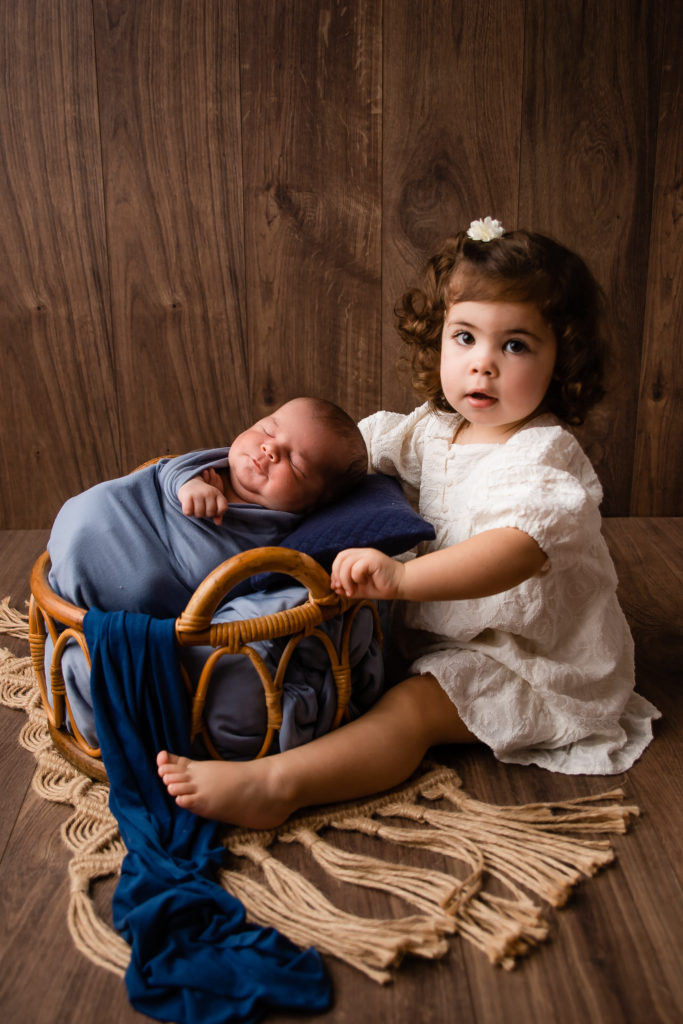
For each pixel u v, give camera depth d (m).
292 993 0.80
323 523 1.10
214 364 1.84
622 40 1.68
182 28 1.67
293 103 1.71
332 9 1.67
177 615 1.08
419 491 1.30
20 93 1.68
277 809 0.98
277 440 1.14
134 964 0.82
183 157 1.73
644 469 1.91
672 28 1.68
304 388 1.86
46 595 1.04
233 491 1.19
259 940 0.85
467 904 0.90
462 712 1.10
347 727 1.05
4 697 1.27
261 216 1.77
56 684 1.07
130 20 1.66
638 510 1.94
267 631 0.96
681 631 1.45
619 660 1.19
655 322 1.82
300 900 0.90
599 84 1.71
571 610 1.16
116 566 1.05
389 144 1.74
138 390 1.85
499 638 1.13
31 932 0.88
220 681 0.99
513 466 1.06
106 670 0.96
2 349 1.81
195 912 0.88
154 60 1.68
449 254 1.18
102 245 1.76
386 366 1.85
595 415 1.87
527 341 1.09
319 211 1.77
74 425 1.86
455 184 1.76
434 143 1.74
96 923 0.88
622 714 1.21
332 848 0.97
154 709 0.99
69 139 1.71
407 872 0.94
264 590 1.08
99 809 1.03
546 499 1.02
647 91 1.71
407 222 1.78
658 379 1.85
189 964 0.82
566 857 0.95
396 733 1.06
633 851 0.98
